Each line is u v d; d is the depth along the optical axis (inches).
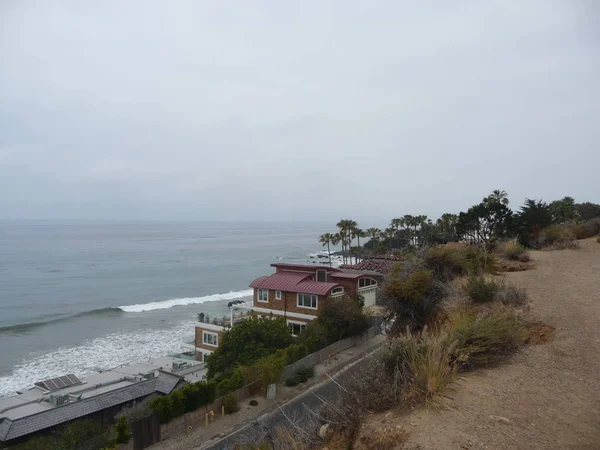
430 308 431.2
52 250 6914.4
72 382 1017.5
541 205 1040.2
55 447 705.0
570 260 633.0
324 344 1153.4
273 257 5876.0
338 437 223.5
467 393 237.8
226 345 1117.1
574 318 358.0
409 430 199.0
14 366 1544.0
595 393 237.0
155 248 7455.7
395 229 3622.0
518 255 650.8
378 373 248.2
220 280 3905.0
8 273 4271.7
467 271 503.2
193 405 786.8
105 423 869.2
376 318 1301.7
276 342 1115.9
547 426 201.9
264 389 888.9
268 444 263.7
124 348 1765.5
